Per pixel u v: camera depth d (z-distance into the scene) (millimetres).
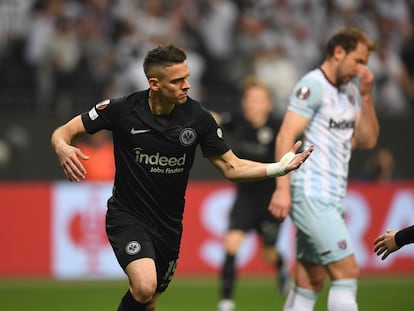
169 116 19828
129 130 19859
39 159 46562
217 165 20453
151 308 21438
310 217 22891
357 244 44594
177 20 52125
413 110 52250
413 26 55312
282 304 34781
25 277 42812
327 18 54188
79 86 49688
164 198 20219
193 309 33625
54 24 50438
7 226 43000
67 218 43250
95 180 44969
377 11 55094
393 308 34219
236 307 34031
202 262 43719
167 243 20484
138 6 52062
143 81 49750
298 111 23016
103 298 36438
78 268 43094
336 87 23328
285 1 53781
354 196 44844
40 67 49875
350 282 22594
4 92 49156
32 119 46562
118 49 50844
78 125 20172
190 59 50906
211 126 20125
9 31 50312
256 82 35125
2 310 33344
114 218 20359
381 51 53000
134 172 20078
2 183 44625
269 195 34000
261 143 34875
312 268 23828
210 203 43875
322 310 33000
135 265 19516
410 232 18547
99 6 51594
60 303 35031
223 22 52438
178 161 20000
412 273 44688
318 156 23141
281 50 52406
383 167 46719
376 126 24312
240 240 33281
